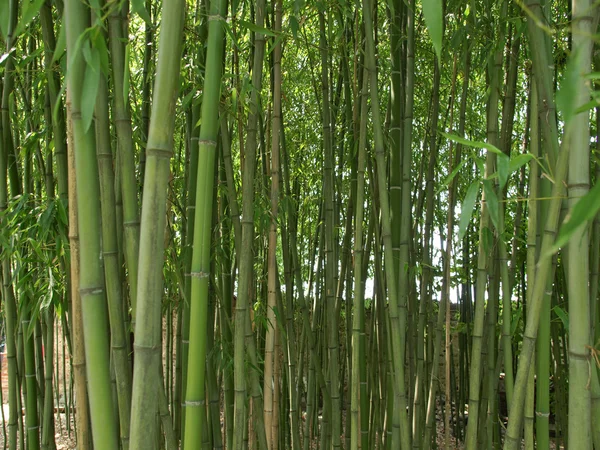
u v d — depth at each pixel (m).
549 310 1.54
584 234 1.18
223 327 2.48
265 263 3.14
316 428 3.88
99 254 1.13
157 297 1.05
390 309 1.96
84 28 1.06
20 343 2.78
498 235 1.77
